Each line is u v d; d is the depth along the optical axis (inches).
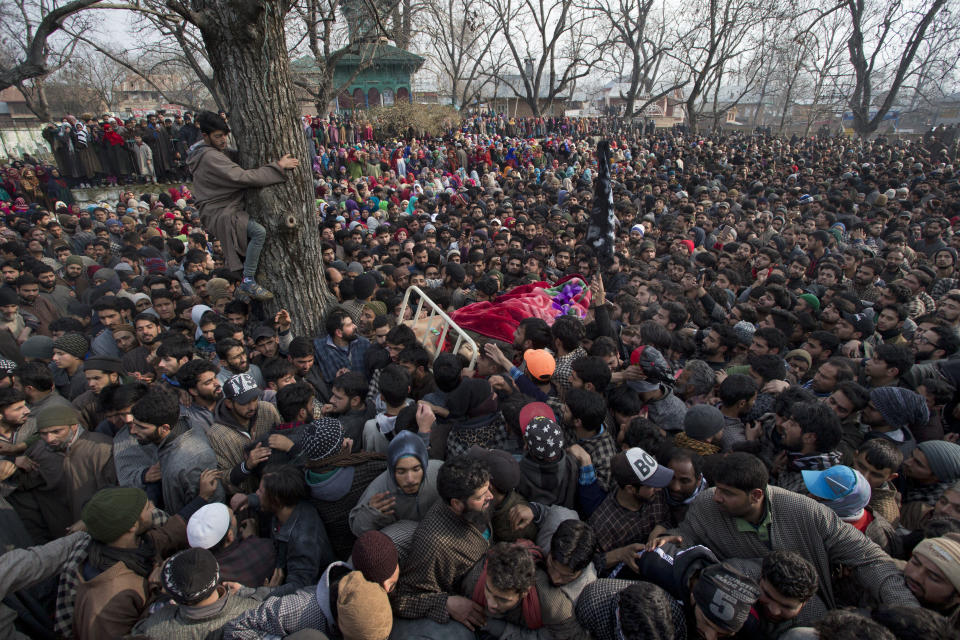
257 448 123.5
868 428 135.7
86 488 132.0
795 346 214.4
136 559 99.7
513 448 129.4
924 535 98.5
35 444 136.2
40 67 294.7
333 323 186.5
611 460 116.0
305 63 1069.8
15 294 234.1
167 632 87.6
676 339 187.8
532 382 149.9
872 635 64.4
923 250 352.8
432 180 740.0
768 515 96.3
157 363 168.4
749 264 323.3
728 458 95.7
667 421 142.9
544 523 105.8
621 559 102.1
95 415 161.0
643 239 358.0
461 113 1259.2
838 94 1454.2
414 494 111.1
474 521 96.7
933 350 179.3
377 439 136.1
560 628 90.9
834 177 737.6
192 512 112.7
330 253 300.5
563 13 1334.9
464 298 256.4
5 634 97.2
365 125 955.3
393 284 265.6
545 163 976.9
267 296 181.2
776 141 1239.5
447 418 138.3
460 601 94.3
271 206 176.2
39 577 100.0
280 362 164.9
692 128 1430.9
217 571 89.8
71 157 637.9
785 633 78.6
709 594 78.7
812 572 77.1
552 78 1412.4
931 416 147.5
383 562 88.9
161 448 126.7
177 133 719.7
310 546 108.2
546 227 400.2
